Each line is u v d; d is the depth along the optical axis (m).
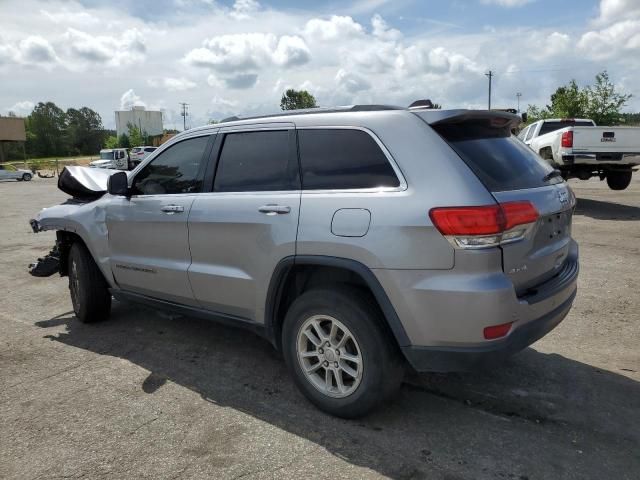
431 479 2.70
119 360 4.31
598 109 28.31
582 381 3.74
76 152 147.75
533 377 3.82
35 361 4.32
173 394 3.68
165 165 4.32
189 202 3.98
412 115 3.10
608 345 4.35
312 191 3.30
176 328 5.05
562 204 3.34
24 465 2.88
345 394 3.21
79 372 4.08
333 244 3.09
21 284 6.96
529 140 14.63
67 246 5.44
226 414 3.39
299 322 3.35
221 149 3.92
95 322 5.26
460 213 2.74
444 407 3.42
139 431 3.20
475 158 3.00
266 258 3.44
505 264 2.82
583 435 3.08
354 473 2.75
